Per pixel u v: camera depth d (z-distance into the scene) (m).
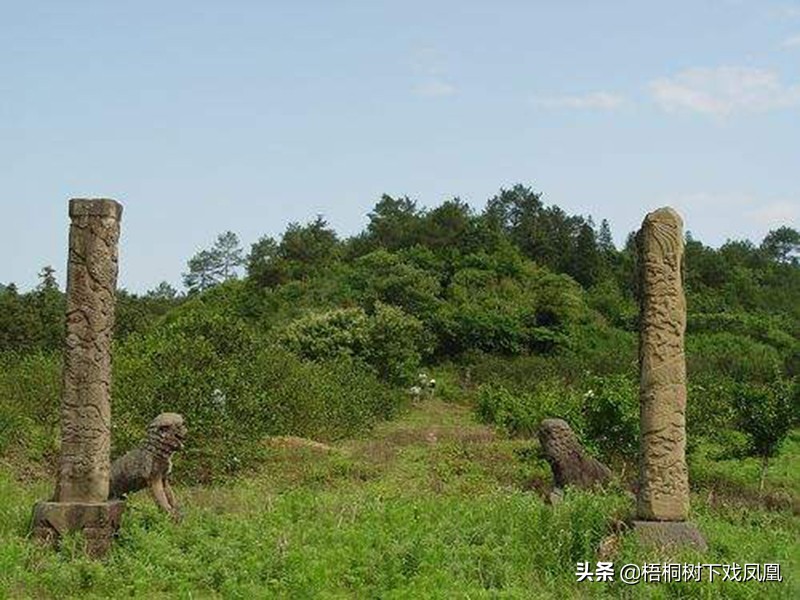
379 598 7.76
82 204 9.53
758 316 51.38
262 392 19.67
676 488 9.42
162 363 17.92
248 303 49.44
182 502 12.38
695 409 17.03
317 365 29.53
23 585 7.93
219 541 9.33
